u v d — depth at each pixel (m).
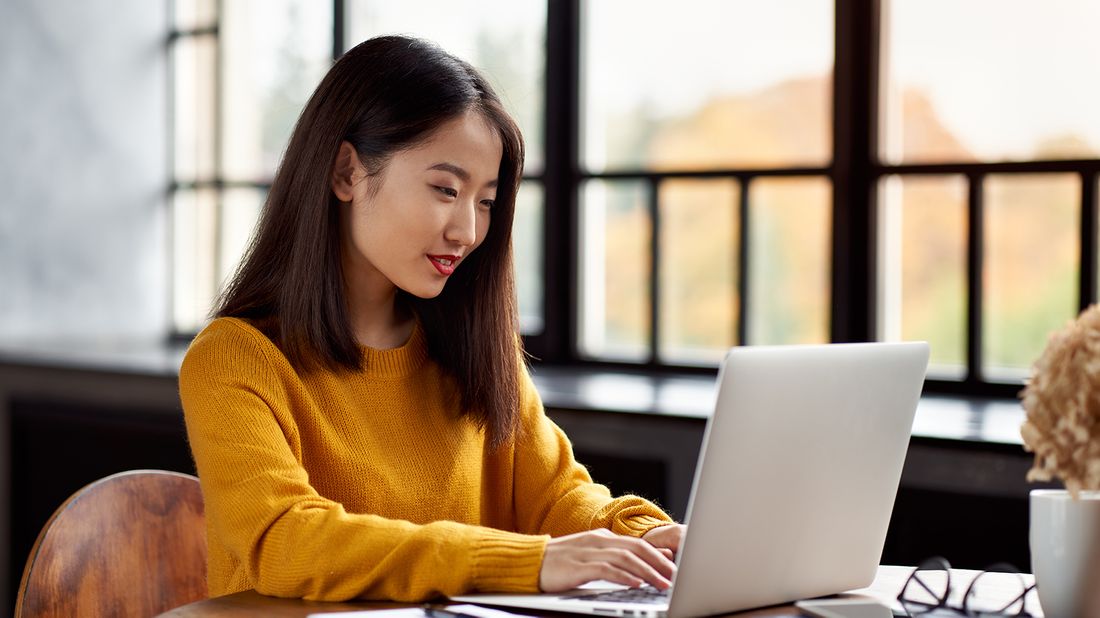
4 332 3.71
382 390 1.45
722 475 1.06
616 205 3.10
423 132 1.36
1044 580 1.10
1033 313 2.57
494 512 1.60
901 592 1.22
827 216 2.80
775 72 2.86
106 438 3.27
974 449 2.11
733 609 1.14
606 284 3.13
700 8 2.95
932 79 2.67
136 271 4.00
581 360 3.17
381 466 1.42
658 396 2.64
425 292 1.39
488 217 1.44
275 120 3.78
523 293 3.25
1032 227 2.56
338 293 1.40
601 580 1.22
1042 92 2.55
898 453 1.23
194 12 3.97
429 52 1.41
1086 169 2.49
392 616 1.12
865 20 2.73
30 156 3.75
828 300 2.80
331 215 1.40
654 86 3.03
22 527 3.44
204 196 3.97
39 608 1.39
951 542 2.18
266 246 1.43
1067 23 2.51
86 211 3.88
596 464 2.56
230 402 1.30
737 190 2.92
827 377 1.12
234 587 1.34
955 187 2.65
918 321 2.71
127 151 3.97
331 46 3.57
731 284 2.94
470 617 1.11
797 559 1.17
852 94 2.74
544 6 3.15
